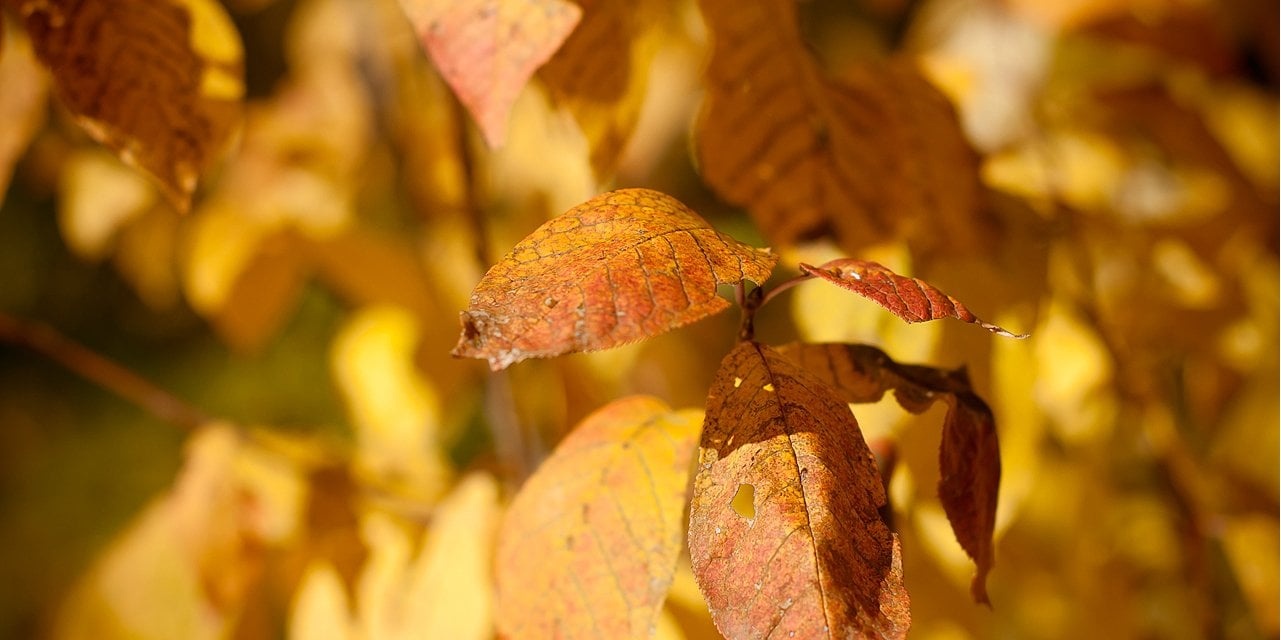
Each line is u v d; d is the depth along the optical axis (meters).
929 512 0.59
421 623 0.63
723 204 1.23
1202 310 0.84
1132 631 0.85
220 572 0.71
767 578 0.48
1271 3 0.95
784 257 0.60
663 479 0.52
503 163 0.90
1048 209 0.72
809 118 0.59
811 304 0.62
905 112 0.62
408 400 0.87
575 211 0.49
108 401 2.19
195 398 1.97
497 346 0.46
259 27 1.36
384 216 1.09
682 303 0.47
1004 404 0.63
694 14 0.84
